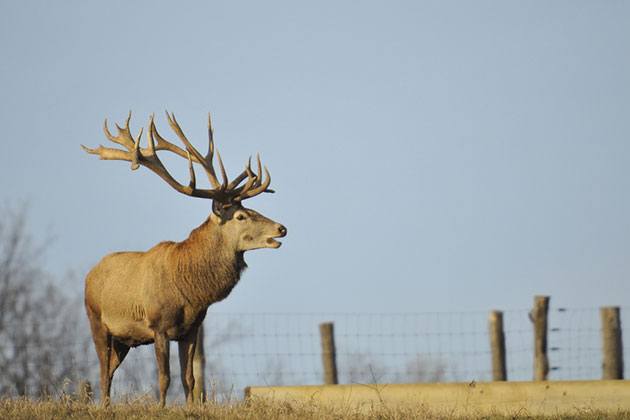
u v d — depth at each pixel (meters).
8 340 79.25
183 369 50.69
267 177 51.94
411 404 48.25
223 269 50.53
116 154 54.03
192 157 52.66
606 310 60.81
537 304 60.69
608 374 60.34
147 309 50.00
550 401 48.50
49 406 44.44
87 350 80.88
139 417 42.59
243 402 46.50
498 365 60.66
